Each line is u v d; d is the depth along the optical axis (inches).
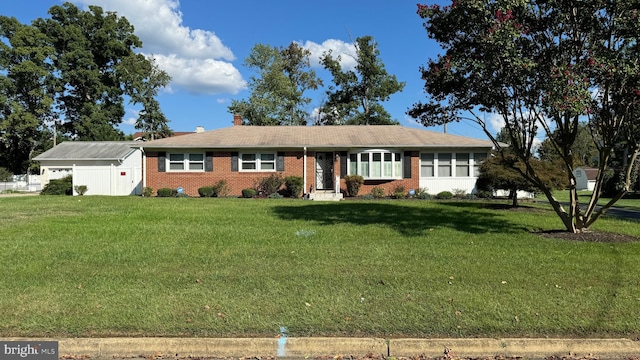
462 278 226.5
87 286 210.2
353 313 176.4
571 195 382.3
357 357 151.4
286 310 179.3
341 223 435.8
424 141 867.4
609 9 318.3
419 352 152.1
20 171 1720.0
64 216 488.7
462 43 356.2
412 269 245.1
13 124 1562.5
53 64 1713.8
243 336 157.4
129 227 402.3
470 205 657.0
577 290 205.9
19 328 160.1
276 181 831.7
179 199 741.9
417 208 598.9
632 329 163.2
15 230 382.3
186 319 169.5
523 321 169.0
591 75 313.1
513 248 309.6
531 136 385.7
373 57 1493.6
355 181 824.9
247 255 281.1
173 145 836.6
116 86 1889.8
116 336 156.3
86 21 1798.7
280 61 1706.4
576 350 153.5
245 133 932.6
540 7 337.7
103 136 1592.0
